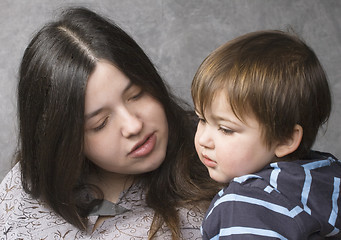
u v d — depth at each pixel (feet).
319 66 3.43
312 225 3.20
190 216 4.38
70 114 4.06
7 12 9.82
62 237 4.41
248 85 3.22
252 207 3.18
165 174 4.59
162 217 4.29
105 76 4.00
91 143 4.20
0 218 4.83
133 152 4.22
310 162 3.38
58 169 4.28
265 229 3.10
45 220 4.57
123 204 4.50
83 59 4.01
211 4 9.64
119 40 4.17
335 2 9.50
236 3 9.59
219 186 4.65
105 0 9.63
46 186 4.42
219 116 3.32
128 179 4.63
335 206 3.34
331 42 9.13
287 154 3.38
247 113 3.23
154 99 4.25
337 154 8.47
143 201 4.54
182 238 4.23
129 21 9.45
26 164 4.68
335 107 8.71
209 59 3.44
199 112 3.45
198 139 3.53
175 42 9.30
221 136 3.37
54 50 4.15
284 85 3.22
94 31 4.15
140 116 4.15
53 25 4.41
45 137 4.25
